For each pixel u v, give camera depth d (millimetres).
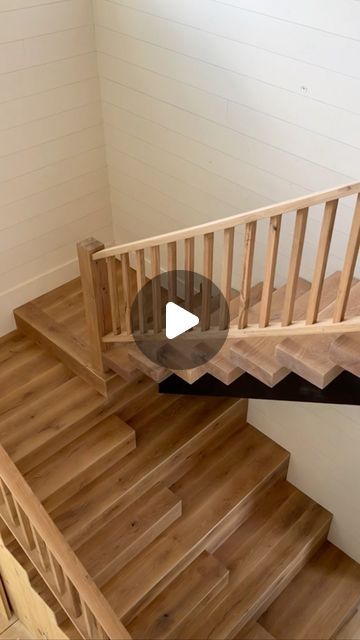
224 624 3816
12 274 4582
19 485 3061
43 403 4109
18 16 3717
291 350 2898
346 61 2926
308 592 4273
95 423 4094
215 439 4570
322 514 4457
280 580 4117
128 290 3520
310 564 4453
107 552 3676
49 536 2893
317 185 3406
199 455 4453
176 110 3930
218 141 3791
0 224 4324
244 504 4258
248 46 3295
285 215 3664
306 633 4059
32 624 4195
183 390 3660
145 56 3900
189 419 4355
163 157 4234
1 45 3734
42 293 4844
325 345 2924
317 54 3020
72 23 3986
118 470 3975
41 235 4609
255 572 4086
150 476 3996
